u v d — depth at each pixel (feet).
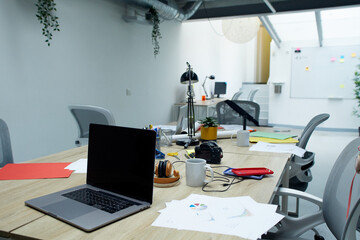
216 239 2.78
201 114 18.79
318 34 22.88
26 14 9.70
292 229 4.23
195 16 18.35
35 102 10.11
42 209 3.39
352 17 23.16
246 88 29.48
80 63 11.84
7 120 9.26
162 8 14.26
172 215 3.28
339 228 3.51
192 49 20.86
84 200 3.63
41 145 10.40
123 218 3.22
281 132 8.83
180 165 5.34
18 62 9.51
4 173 4.88
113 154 3.94
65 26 11.08
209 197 3.80
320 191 10.56
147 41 16.05
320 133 23.39
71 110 8.49
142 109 15.90
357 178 3.35
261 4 16.62
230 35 17.15
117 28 13.79
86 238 2.82
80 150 6.67
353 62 24.44
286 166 5.95
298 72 26.40
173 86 18.90
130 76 14.83
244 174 4.61
